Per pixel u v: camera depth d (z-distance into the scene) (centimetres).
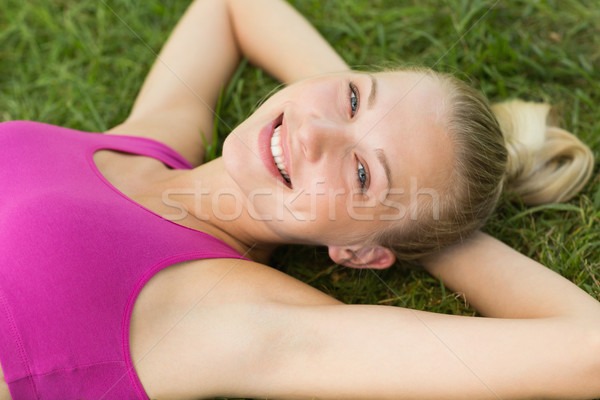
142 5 232
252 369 129
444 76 158
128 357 126
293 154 143
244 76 219
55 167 145
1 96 216
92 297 125
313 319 132
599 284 168
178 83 193
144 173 163
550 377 126
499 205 187
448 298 169
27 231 129
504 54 218
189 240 142
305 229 149
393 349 128
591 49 222
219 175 158
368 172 143
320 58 197
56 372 123
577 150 183
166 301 131
